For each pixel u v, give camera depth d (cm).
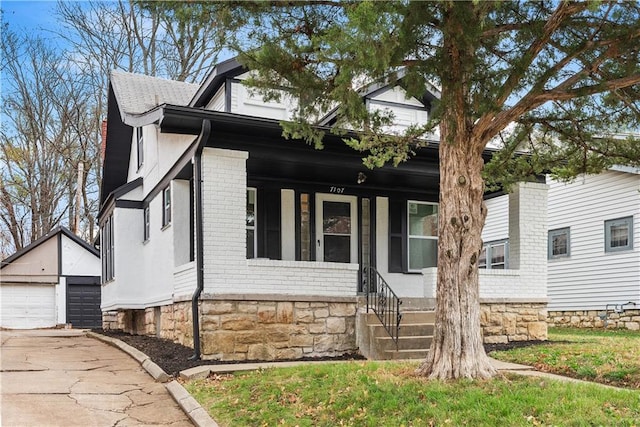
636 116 722
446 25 548
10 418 555
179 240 1032
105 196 1628
